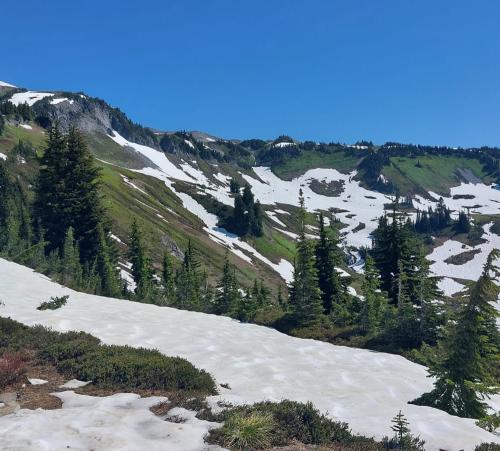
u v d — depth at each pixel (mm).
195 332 20406
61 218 42969
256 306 32312
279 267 141375
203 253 108125
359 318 26141
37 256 35531
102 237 42406
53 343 14656
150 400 10250
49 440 7535
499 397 15656
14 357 13023
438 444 8914
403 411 11219
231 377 14180
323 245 34812
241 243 143000
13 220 44250
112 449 7391
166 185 170125
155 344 17406
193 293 41719
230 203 192875
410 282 32406
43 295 23656
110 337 17469
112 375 11711
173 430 8320
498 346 14336
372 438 9023
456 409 12617
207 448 7738
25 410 9391
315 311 27047
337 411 11148
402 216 35094
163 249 92438
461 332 12961
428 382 15883
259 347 18938
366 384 14594
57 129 45062
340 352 19688
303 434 8648
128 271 64062
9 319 16547
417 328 21875
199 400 10086
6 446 7207
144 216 107062
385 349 21625
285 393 12742
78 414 9070
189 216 144500
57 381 11875
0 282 24375
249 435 8047
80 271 34656
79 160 44500
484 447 8469
